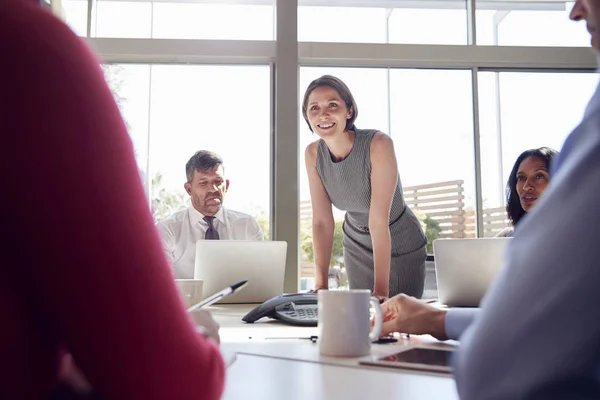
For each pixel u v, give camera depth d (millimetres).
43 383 441
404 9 4168
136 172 426
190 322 471
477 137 4164
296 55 3922
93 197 379
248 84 4078
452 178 4215
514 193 2898
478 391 466
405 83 4184
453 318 1002
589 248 437
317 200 2762
